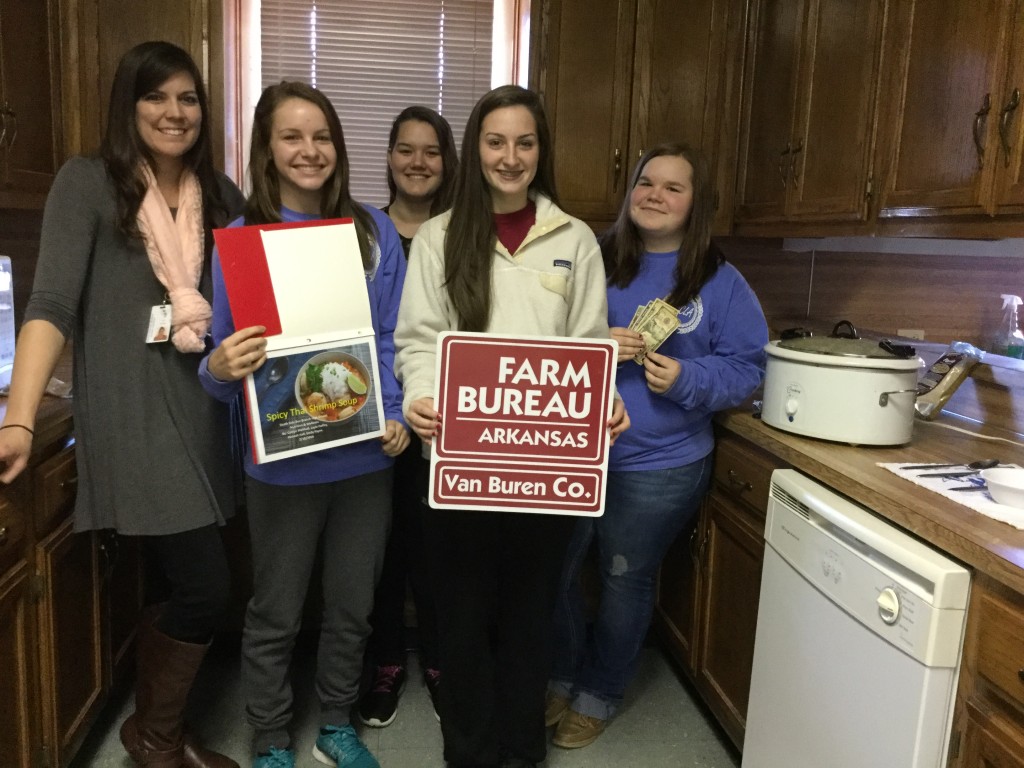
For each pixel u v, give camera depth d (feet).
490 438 4.93
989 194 5.03
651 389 6.00
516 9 9.49
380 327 5.61
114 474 5.32
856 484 4.69
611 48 8.50
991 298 7.45
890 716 4.12
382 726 6.93
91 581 6.06
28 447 4.60
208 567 5.62
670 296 6.20
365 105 9.58
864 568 4.33
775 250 9.27
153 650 5.84
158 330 5.18
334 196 5.39
